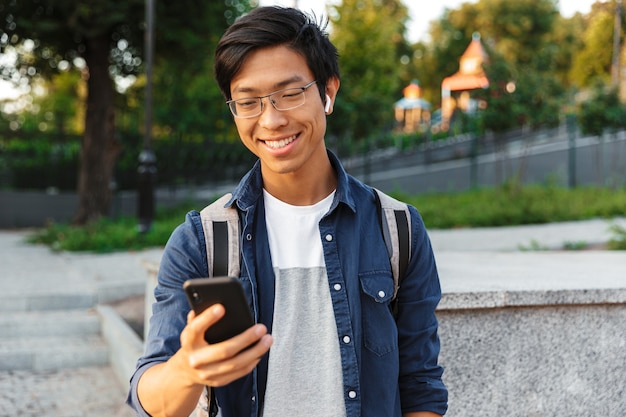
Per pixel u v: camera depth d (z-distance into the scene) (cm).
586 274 340
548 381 282
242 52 138
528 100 1573
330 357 143
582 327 286
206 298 112
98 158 1331
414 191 1980
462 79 2586
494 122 1603
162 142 1803
